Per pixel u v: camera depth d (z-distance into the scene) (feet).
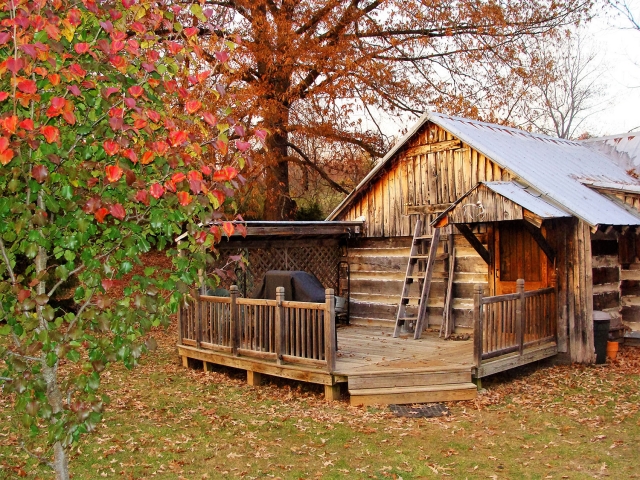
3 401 29.53
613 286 40.78
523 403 29.60
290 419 27.58
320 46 65.26
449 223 36.94
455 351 35.88
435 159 44.14
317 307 30.83
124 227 12.53
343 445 24.09
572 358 37.40
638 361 37.37
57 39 10.99
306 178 79.05
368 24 71.72
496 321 32.89
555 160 44.57
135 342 12.37
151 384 34.55
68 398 12.50
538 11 72.13
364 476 21.01
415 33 72.69
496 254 41.39
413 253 43.91
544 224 38.47
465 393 30.09
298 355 31.83
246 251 43.83
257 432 25.85
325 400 30.63
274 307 33.24
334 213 50.44
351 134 73.87
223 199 12.76
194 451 23.58
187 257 13.20
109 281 11.74
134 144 12.75
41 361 12.49
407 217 45.91
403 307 43.21
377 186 48.03
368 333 44.29
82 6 12.27
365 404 29.30
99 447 23.91
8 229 11.34
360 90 70.90
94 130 12.12
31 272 12.59
